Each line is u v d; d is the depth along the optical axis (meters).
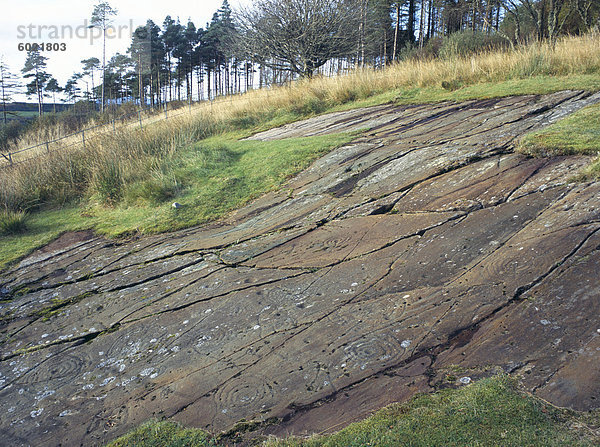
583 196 4.44
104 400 3.56
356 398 2.92
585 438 2.18
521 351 2.95
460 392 2.68
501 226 4.53
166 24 61.56
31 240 7.68
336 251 5.18
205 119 14.86
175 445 2.82
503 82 10.93
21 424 3.46
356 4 21.86
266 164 9.20
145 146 11.22
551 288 3.42
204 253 6.02
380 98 13.01
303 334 3.79
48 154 11.37
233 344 3.90
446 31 39.69
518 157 5.84
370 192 6.51
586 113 6.71
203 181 9.02
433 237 4.79
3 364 4.37
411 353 3.23
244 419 2.97
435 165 6.48
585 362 2.71
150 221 7.63
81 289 5.70
